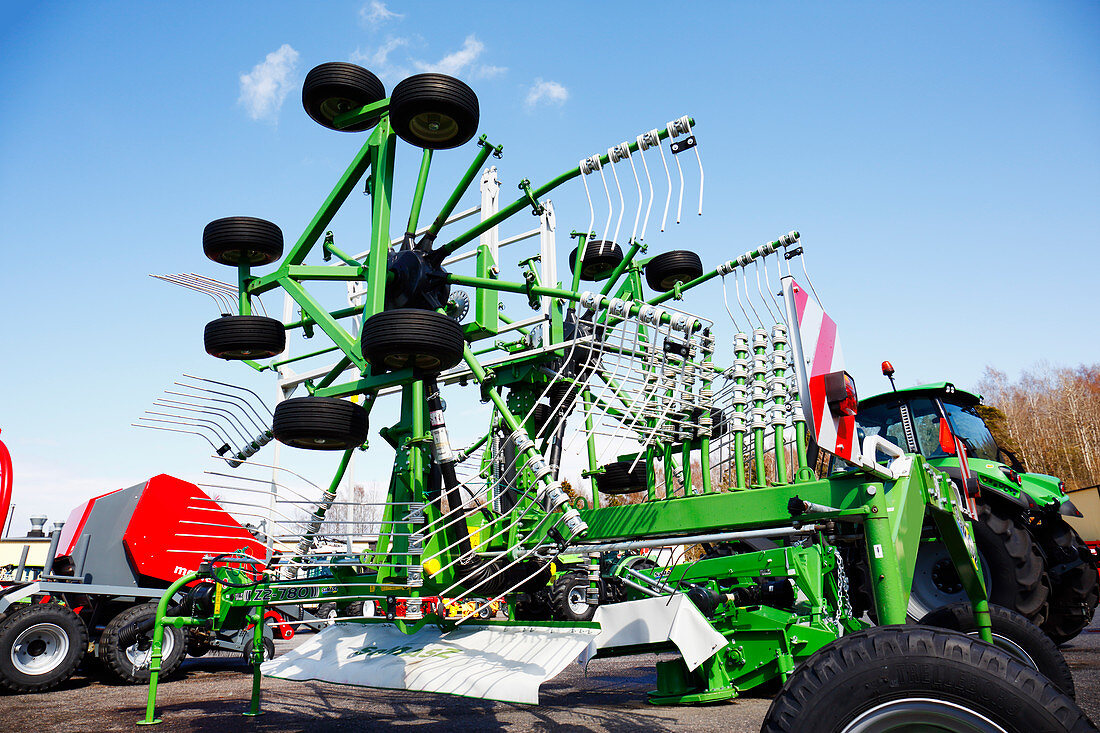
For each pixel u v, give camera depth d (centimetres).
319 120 453
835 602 475
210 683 643
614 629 401
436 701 488
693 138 339
